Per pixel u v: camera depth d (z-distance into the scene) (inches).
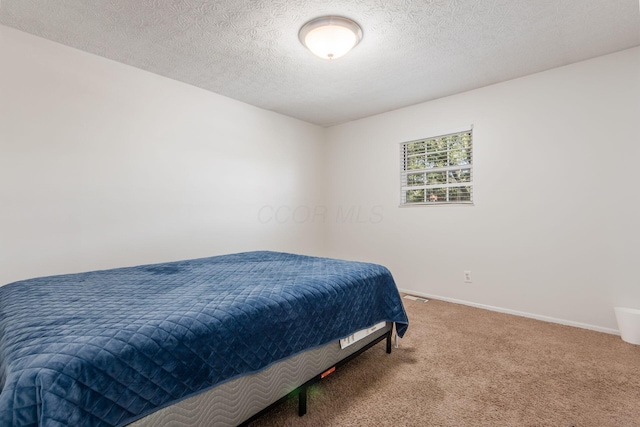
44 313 44.1
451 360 76.5
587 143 97.3
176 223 113.3
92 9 72.2
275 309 52.1
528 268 109.0
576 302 99.7
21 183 81.4
